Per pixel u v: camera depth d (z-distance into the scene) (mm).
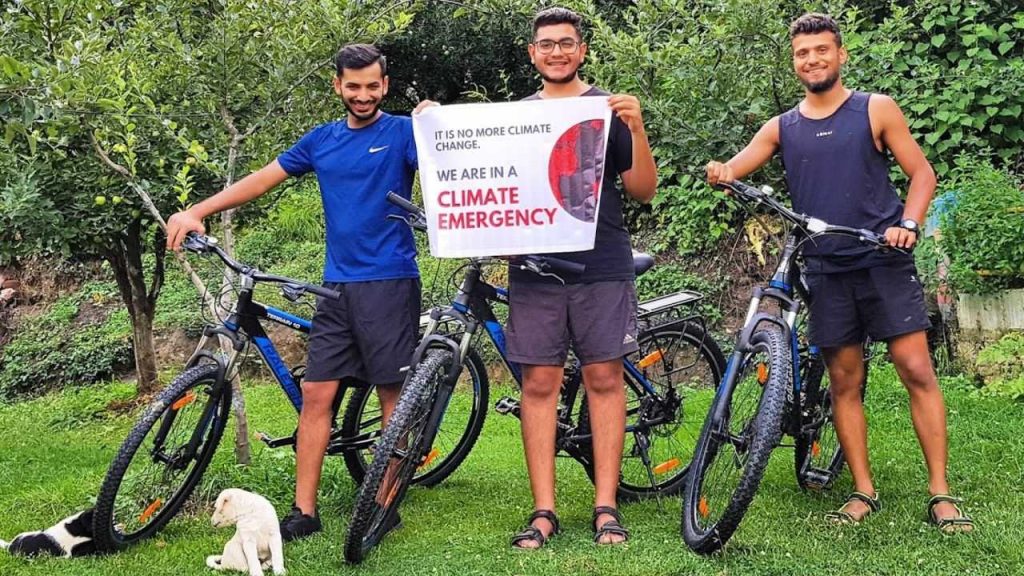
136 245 7145
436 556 3281
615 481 3520
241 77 4508
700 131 4664
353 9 4434
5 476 5422
